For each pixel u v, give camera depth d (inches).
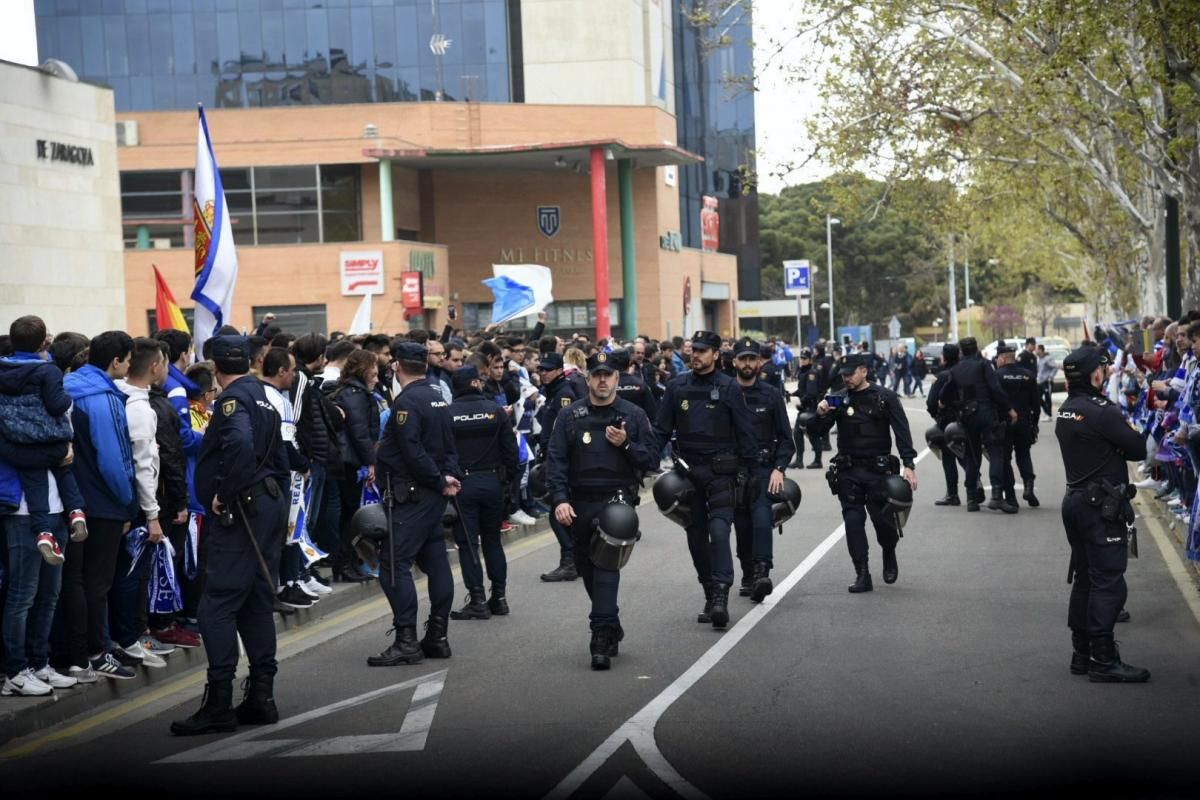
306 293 1765.5
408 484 398.9
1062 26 842.2
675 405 443.2
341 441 504.1
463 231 2022.6
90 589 362.0
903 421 491.5
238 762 294.2
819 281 4005.9
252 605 332.5
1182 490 595.5
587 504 390.6
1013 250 2522.1
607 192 2070.6
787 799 256.5
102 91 957.8
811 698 336.2
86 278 936.9
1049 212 1584.6
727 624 435.8
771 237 4055.1
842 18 1002.7
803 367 1007.0
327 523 516.7
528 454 692.1
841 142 1090.7
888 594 486.9
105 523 361.1
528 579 551.8
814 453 1031.0
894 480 486.6
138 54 2257.6
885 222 4057.6
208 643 325.1
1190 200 890.7
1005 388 716.0
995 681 351.3
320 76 2263.8
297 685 373.1
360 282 1765.5
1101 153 1282.0
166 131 1862.7
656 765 280.5
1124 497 348.5
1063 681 350.3
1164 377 657.6
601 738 303.3
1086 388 356.8
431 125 1920.5
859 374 492.1
